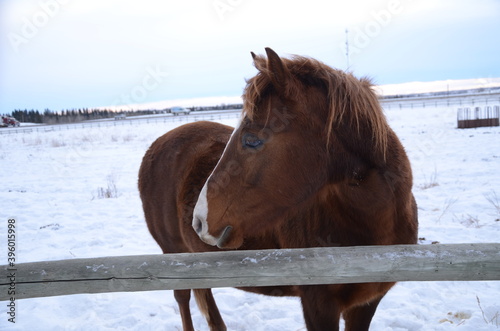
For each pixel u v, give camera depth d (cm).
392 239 207
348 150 192
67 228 636
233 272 177
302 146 187
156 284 179
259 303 393
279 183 187
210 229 190
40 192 920
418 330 327
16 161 1476
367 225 201
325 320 212
